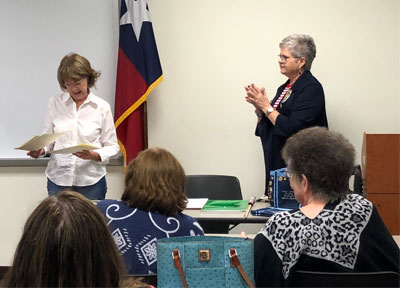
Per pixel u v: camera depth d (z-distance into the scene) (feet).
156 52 12.50
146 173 6.03
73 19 12.96
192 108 13.08
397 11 12.31
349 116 12.65
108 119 10.72
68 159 10.50
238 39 12.80
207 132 13.09
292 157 5.38
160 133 13.20
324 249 5.07
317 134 5.37
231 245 4.70
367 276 4.73
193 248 4.69
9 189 13.52
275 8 12.63
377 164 10.40
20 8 13.00
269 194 9.29
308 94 10.61
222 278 4.67
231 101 12.96
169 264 4.69
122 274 3.59
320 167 5.20
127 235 5.90
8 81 13.19
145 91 12.50
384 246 5.19
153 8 12.94
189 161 13.20
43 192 13.43
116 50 12.93
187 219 6.13
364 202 5.31
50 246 3.26
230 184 11.36
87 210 3.42
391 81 12.47
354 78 12.56
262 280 5.15
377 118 12.58
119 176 13.23
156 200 5.98
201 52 12.92
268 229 5.22
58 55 13.03
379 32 12.41
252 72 12.82
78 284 3.29
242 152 13.05
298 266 5.13
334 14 12.49
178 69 13.02
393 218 10.42
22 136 13.30
